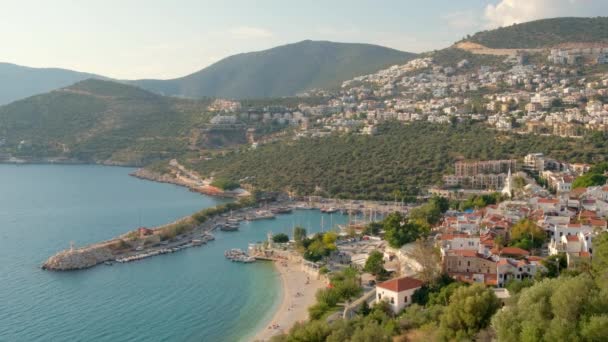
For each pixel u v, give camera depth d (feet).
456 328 470.39
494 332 431.43
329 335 515.09
